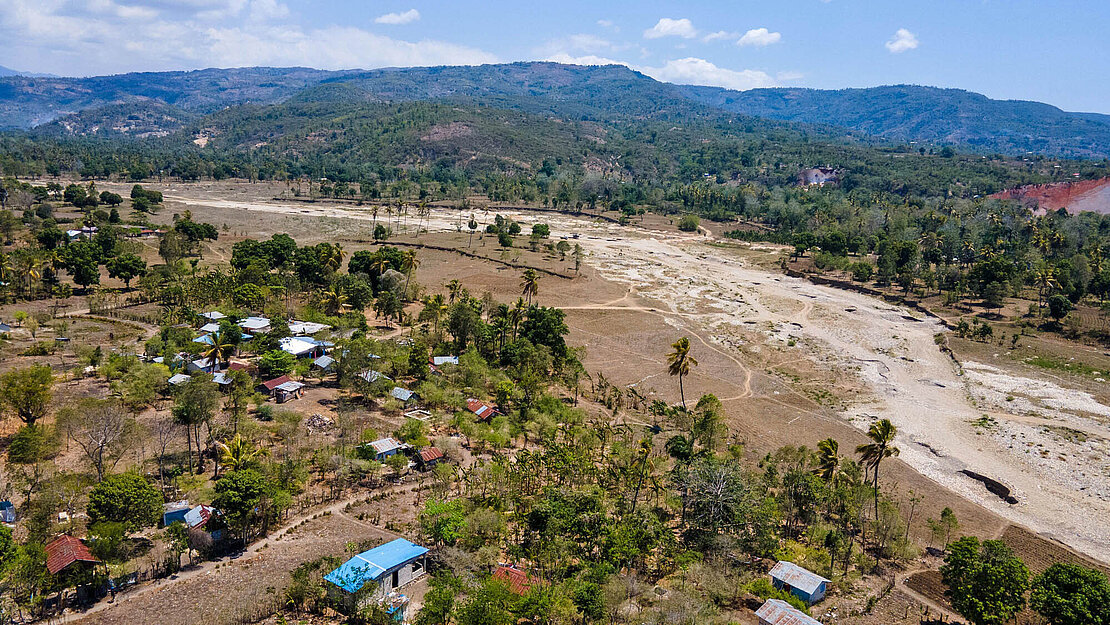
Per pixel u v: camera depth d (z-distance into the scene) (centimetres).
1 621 6109
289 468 9119
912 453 12888
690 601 7050
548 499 8525
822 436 13350
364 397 12531
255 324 15750
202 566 7356
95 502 7556
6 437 9656
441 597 6500
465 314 15850
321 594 6806
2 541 6569
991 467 12388
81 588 6706
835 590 8119
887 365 17738
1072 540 10100
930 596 8200
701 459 9969
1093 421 14100
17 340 14150
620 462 10538
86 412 8994
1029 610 8038
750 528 8869
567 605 6644
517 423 11931
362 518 8538
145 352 13375
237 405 10706
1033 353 18025
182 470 9175
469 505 8806
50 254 19975
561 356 15438
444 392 12494
